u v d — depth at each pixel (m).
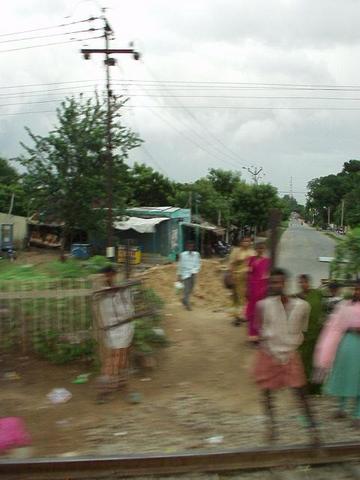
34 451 5.48
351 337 5.98
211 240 49.16
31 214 43.25
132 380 7.64
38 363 8.08
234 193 67.50
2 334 8.30
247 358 8.60
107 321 7.18
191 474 5.00
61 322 8.23
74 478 4.89
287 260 42.91
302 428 6.10
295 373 5.62
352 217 68.44
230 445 5.61
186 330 10.08
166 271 20.80
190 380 7.71
